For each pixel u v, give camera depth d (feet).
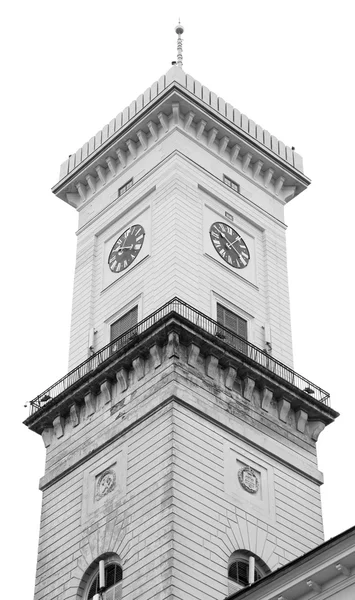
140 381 236.63
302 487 241.55
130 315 256.52
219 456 228.22
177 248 254.06
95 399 245.24
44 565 235.20
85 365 251.39
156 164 275.39
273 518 230.89
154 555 211.20
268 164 289.53
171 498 214.07
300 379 252.21
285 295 274.36
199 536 214.28
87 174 292.40
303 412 248.73
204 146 279.28
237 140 284.00
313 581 164.45
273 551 226.38
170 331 233.35
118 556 220.64
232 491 226.38
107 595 217.77
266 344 260.01
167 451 220.64
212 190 273.33
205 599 207.82
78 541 230.27
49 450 251.19
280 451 240.73
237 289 262.67
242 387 241.14
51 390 254.88
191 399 228.84
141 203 274.16
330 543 162.50
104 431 238.48
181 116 278.05
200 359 235.81
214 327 245.04
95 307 268.41
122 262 269.23
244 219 278.46
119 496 226.99
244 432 235.40
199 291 252.01
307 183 294.87
